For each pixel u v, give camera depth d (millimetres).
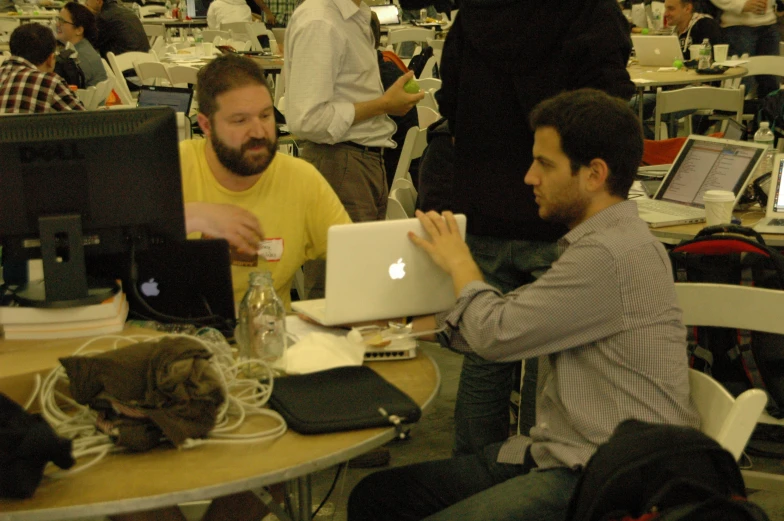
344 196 3664
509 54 2695
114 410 1533
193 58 8031
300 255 2555
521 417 2816
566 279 1828
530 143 2723
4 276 2023
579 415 1854
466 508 1800
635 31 8195
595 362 1860
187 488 1393
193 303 2076
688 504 1305
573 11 2633
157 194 1852
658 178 3871
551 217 2016
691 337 2752
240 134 2295
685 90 5293
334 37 3443
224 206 2307
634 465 1357
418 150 4289
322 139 3527
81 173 1789
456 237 1989
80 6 7395
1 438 1340
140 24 9141
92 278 2008
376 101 3578
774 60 6617
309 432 1563
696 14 7527
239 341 1912
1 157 1747
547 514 1785
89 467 1468
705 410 1825
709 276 2729
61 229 1810
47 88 5238
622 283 1815
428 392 1765
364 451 1546
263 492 1779
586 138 1896
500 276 2875
